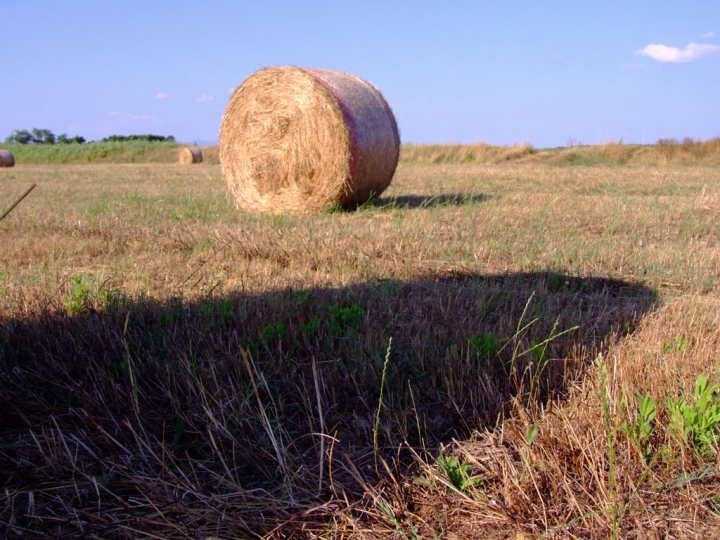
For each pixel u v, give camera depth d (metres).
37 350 3.40
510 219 7.89
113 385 2.88
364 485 2.19
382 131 9.68
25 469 2.33
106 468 2.35
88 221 7.90
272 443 2.47
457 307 4.13
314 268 5.49
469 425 2.66
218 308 3.88
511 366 2.99
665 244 6.23
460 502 2.14
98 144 45.25
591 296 4.52
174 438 2.56
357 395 2.94
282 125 9.59
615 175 16.66
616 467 2.21
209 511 2.12
